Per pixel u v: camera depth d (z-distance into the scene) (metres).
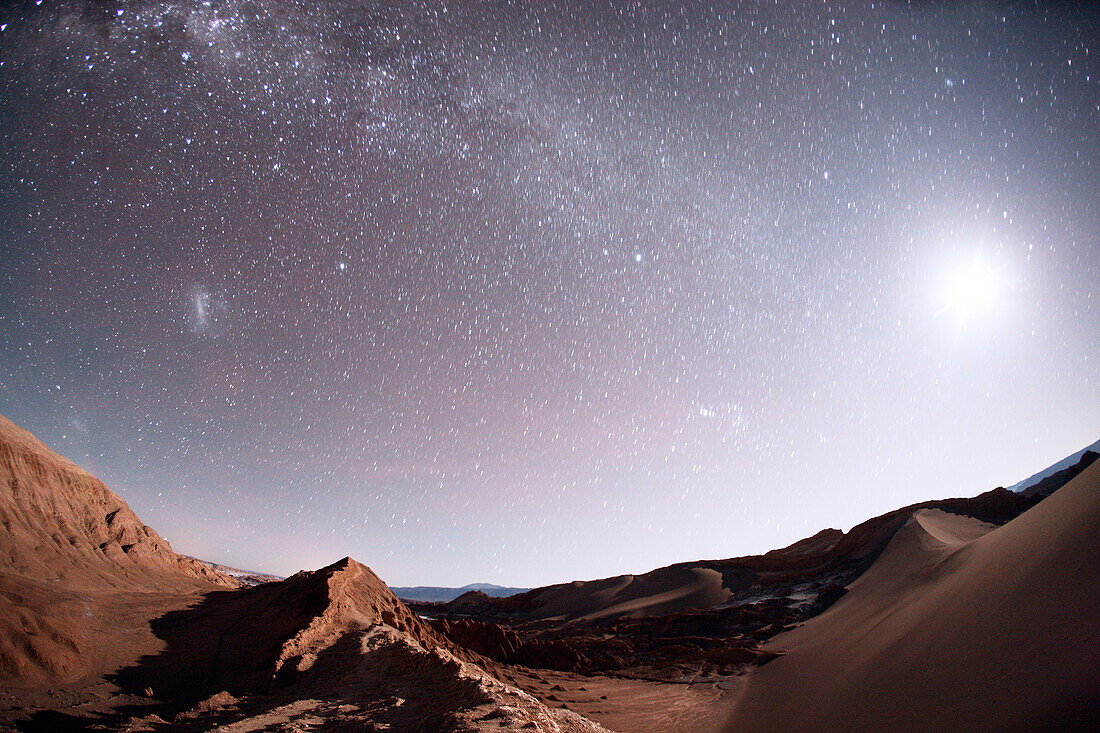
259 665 15.82
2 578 16.56
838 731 16.77
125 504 34.41
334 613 20.66
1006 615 15.42
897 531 47.34
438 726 9.16
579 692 28.86
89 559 26.61
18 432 30.72
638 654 42.81
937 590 24.48
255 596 27.17
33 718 10.21
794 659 30.42
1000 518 45.03
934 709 13.94
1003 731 10.78
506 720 9.02
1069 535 16.06
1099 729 8.84
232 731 10.04
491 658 35.41
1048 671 11.46
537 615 79.00
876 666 20.09
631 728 21.81
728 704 25.39
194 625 20.06
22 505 26.52
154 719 10.95
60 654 13.33
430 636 27.66
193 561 36.88
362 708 11.49
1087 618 12.05
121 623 18.53
